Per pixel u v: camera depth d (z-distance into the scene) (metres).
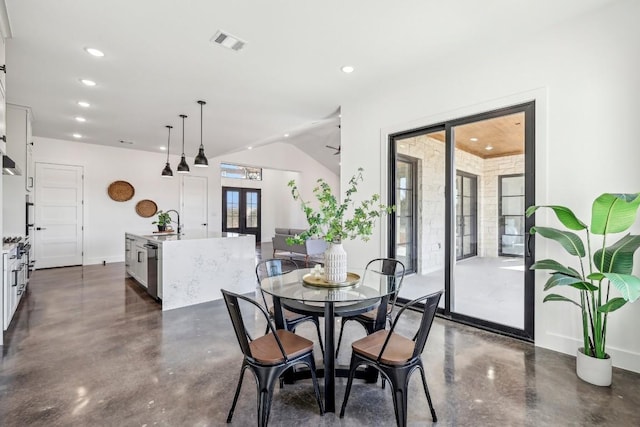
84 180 6.92
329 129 6.51
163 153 7.97
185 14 2.51
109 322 3.40
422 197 4.11
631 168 2.36
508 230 3.28
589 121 2.53
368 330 2.43
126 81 3.74
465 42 2.93
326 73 3.56
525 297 2.89
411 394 2.10
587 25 2.54
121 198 7.35
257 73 3.55
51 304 4.01
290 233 8.20
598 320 2.20
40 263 6.41
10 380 2.25
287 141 9.05
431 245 4.12
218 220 8.87
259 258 8.20
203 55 3.15
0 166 2.77
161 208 7.95
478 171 3.40
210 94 4.15
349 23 2.64
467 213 3.54
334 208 2.34
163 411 1.92
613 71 2.43
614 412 1.90
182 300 3.95
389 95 3.93
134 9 2.44
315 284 2.28
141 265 4.66
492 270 3.46
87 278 5.49
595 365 2.18
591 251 2.53
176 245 3.92
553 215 2.71
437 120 3.47
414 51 3.08
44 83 3.79
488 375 2.32
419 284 4.23
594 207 2.07
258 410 1.73
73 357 2.61
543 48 2.75
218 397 2.07
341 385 2.24
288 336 2.10
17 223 4.65
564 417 1.85
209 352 2.71
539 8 2.46
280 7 2.43
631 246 2.05
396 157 4.05
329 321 1.98
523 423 1.81
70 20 2.57
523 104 2.88
